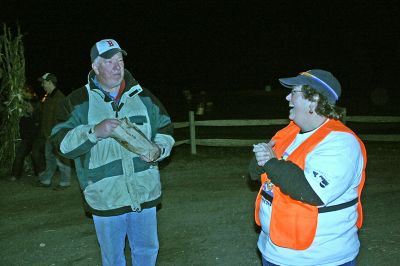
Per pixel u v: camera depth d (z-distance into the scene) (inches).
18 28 365.7
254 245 207.9
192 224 237.5
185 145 454.9
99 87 133.0
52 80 307.1
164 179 331.0
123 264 139.4
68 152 127.6
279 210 100.2
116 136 123.5
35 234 230.2
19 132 350.9
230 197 283.0
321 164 95.2
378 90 1223.5
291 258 100.8
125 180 131.6
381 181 315.3
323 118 101.6
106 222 133.8
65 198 291.3
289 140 108.8
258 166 111.3
